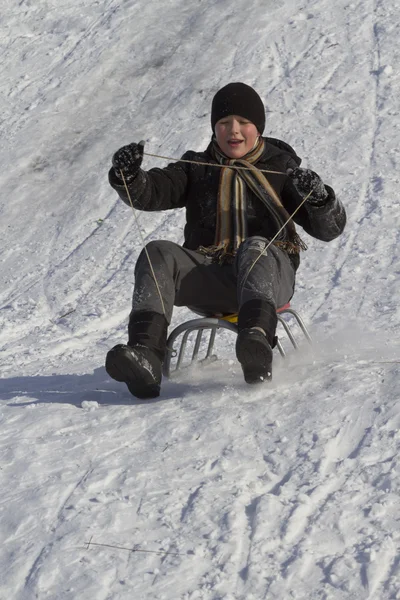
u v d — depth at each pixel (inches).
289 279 266.2
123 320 500.1
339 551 170.2
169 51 855.1
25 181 721.0
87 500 196.4
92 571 169.8
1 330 501.7
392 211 550.9
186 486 198.7
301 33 826.8
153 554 173.8
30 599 165.0
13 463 220.1
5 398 282.7
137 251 594.2
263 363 240.8
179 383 273.9
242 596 159.5
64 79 856.3
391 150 632.4
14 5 1003.9
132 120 767.1
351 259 494.3
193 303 271.6
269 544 173.5
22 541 184.1
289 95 732.7
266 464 206.4
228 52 824.3
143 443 223.3
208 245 272.7
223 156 272.7
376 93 713.6
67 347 452.4
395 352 286.2
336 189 594.2
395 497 184.9
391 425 216.2
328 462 204.2
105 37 909.2
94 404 254.1
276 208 263.7
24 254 624.1
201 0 940.6
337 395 236.7
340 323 389.7
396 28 804.0
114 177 258.4
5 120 815.7
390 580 159.3
